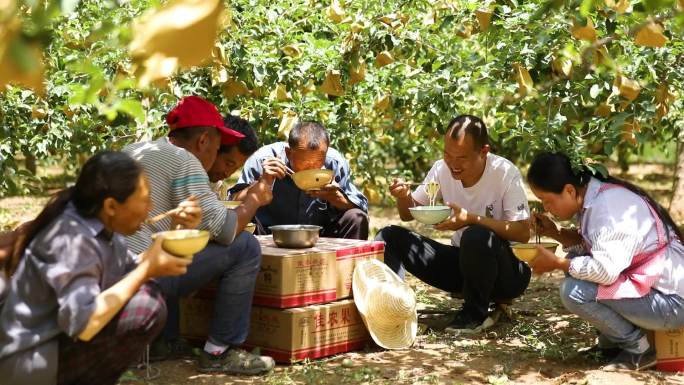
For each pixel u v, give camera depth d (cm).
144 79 137
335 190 500
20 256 298
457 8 506
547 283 649
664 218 403
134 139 607
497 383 391
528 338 472
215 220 374
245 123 436
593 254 388
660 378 391
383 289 439
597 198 399
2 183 628
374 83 609
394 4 540
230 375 397
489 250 468
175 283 383
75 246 289
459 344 460
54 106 601
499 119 507
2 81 132
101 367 307
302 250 427
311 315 419
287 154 489
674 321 391
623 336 402
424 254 505
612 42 448
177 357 426
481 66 493
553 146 449
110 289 287
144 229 378
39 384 292
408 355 439
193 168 381
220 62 501
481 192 484
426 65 571
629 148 1030
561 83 475
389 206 1118
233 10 529
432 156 933
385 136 795
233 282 392
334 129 639
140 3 479
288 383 386
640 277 388
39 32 138
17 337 290
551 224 437
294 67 567
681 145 952
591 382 382
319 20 580
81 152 646
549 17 439
